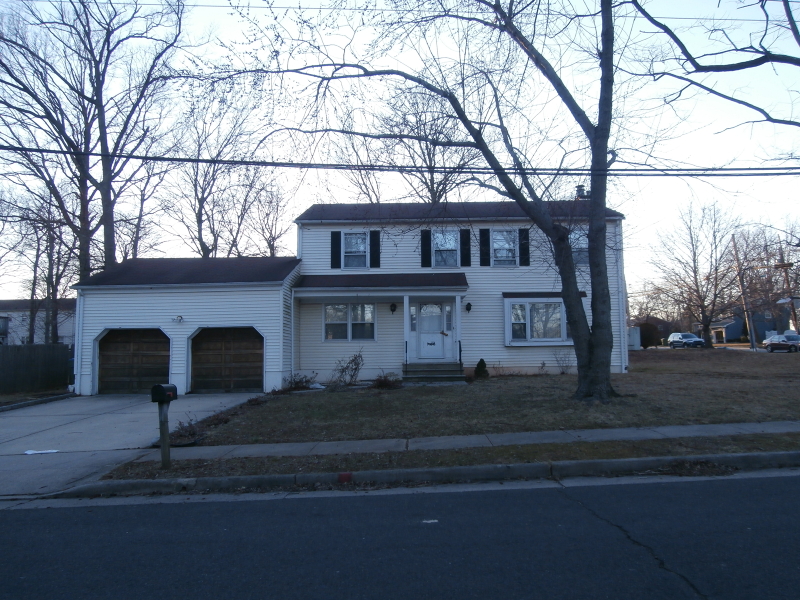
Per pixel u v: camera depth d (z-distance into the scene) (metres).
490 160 12.41
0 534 6.23
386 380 17.45
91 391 18.22
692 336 48.59
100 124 23.08
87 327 18.31
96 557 5.42
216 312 18.12
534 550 5.25
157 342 18.48
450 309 20.45
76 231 23.22
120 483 8.21
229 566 5.08
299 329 20.34
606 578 4.56
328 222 20.52
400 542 5.61
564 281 12.70
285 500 7.55
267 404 14.40
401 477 8.34
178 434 11.13
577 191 15.48
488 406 12.73
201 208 28.39
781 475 8.08
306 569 4.95
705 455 8.72
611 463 8.51
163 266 20.47
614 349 20.34
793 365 22.89
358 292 18.98
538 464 8.48
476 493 7.59
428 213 14.64
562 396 13.25
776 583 4.40
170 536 6.04
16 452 10.38
